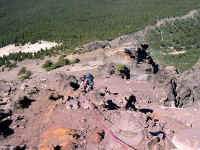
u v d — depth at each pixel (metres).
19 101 15.70
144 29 164.88
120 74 24.86
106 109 14.70
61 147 11.55
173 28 165.12
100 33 161.75
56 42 141.25
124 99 15.99
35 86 21.16
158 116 15.59
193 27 165.75
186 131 12.84
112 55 30.34
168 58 102.56
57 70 47.44
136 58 29.03
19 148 11.72
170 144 11.78
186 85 20.48
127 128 12.80
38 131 13.09
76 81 19.80
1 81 27.80
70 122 13.48
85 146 11.77
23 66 86.06
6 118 14.28
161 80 20.97
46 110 15.01
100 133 12.46
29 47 136.62
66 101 15.58
